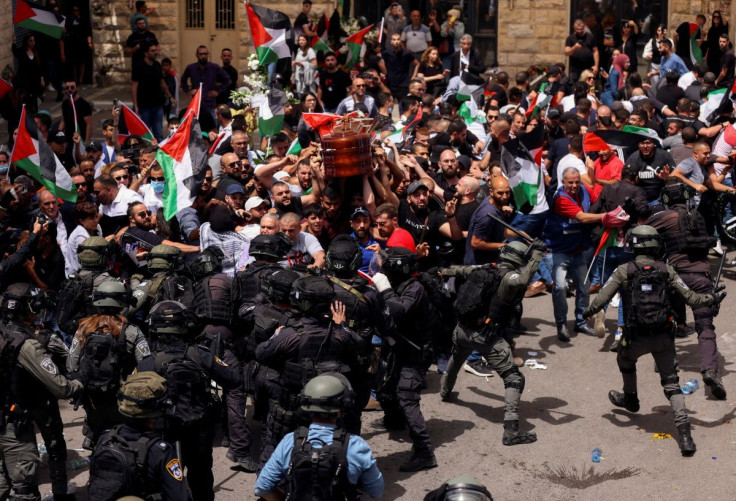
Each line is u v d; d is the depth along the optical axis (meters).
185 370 5.93
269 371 6.33
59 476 6.65
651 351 7.66
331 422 5.25
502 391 8.90
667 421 8.23
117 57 21.77
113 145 13.36
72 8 20.61
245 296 7.14
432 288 7.56
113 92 21.14
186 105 20.11
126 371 6.43
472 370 9.28
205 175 9.43
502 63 21.66
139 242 8.77
